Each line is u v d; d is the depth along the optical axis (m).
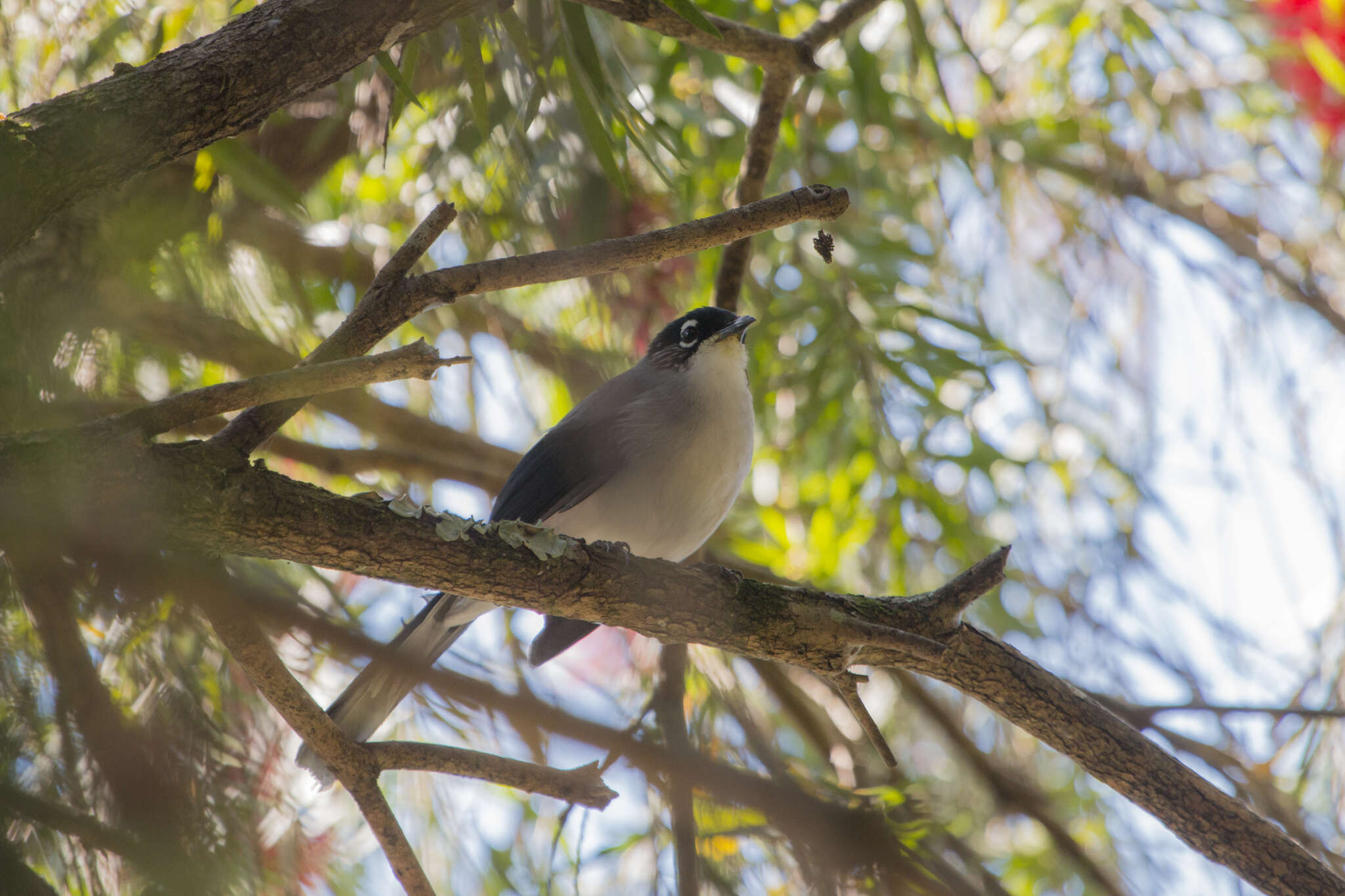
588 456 9.64
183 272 10.05
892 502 12.54
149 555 5.12
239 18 5.93
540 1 9.00
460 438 12.68
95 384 8.39
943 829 8.02
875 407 12.61
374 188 12.41
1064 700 7.41
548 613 6.64
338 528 5.68
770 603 6.81
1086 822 12.25
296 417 12.12
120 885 5.46
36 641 5.37
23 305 7.93
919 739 12.80
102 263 8.79
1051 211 13.90
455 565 6.09
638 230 11.82
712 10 12.06
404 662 5.11
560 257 6.12
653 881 8.46
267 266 11.38
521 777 6.30
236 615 5.26
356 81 10.29
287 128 12.17
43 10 9.33
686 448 9.52
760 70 12.39
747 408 9.90
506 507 9.91
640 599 6.60
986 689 7.38
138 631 6.36
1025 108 14.63
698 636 6.76
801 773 9.23
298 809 7.65
